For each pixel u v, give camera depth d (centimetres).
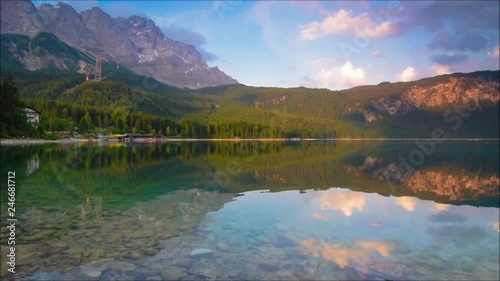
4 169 2664
